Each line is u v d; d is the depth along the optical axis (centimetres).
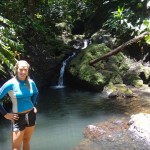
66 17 924
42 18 770
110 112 432
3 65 458
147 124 345
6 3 581
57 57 675
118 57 619
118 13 626
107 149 306
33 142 338
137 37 549
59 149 316
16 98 234
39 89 577
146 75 579
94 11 834
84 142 329
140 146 310
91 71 571
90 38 752
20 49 461
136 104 461
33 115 244
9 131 372
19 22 586
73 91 572
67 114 435
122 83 558
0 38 409
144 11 622
